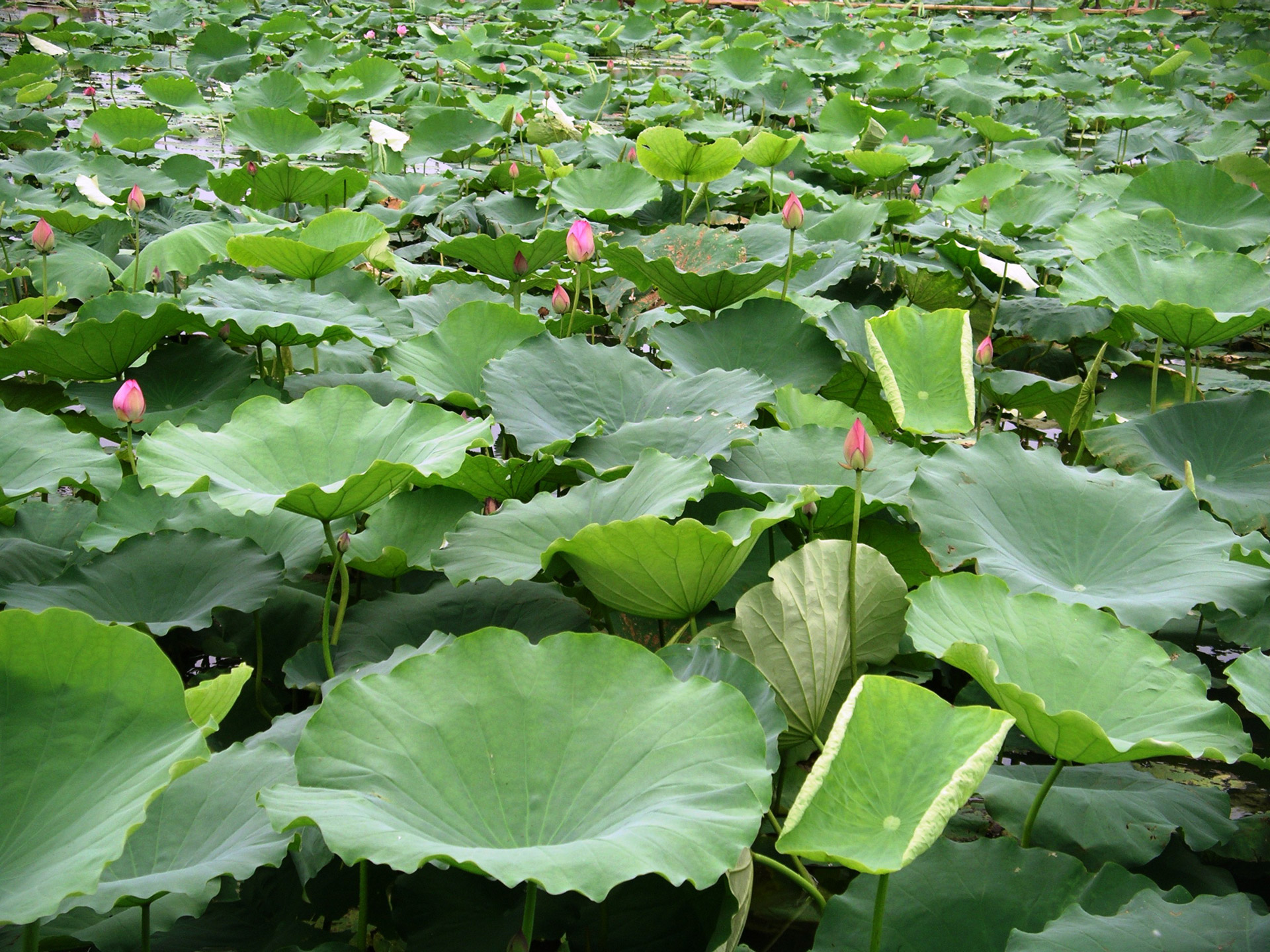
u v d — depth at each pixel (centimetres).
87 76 1423
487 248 512
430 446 282
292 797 168
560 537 254
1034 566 283
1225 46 1814
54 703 170
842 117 1042
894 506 303
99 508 317
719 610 299
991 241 578
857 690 176
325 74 1305
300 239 504
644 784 179
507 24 1827
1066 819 229
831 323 429
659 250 548
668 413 359
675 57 1847
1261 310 373
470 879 220
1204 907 188
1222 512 345
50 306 489
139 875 185
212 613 286
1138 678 220
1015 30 1956
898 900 200
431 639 259
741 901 197
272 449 290
